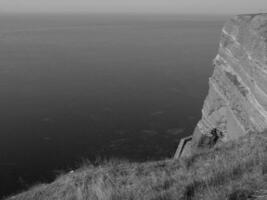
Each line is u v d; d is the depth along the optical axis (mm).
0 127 45969
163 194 10164
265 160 10883
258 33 26484
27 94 62062
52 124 47406
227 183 9508
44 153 38750
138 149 40312
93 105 56125
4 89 65250
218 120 32844
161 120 49875
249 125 26469
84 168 16234
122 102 58062
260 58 25047
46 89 65812
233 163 11383
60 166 35844
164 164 14805
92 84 70438
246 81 27531
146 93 64125
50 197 14086
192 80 74812
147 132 45469
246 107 27125
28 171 34719
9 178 33281
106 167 15250
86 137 43312
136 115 51719
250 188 8719
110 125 47438
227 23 33438
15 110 52969
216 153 14891
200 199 9000
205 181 10031
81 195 12758
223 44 33406
